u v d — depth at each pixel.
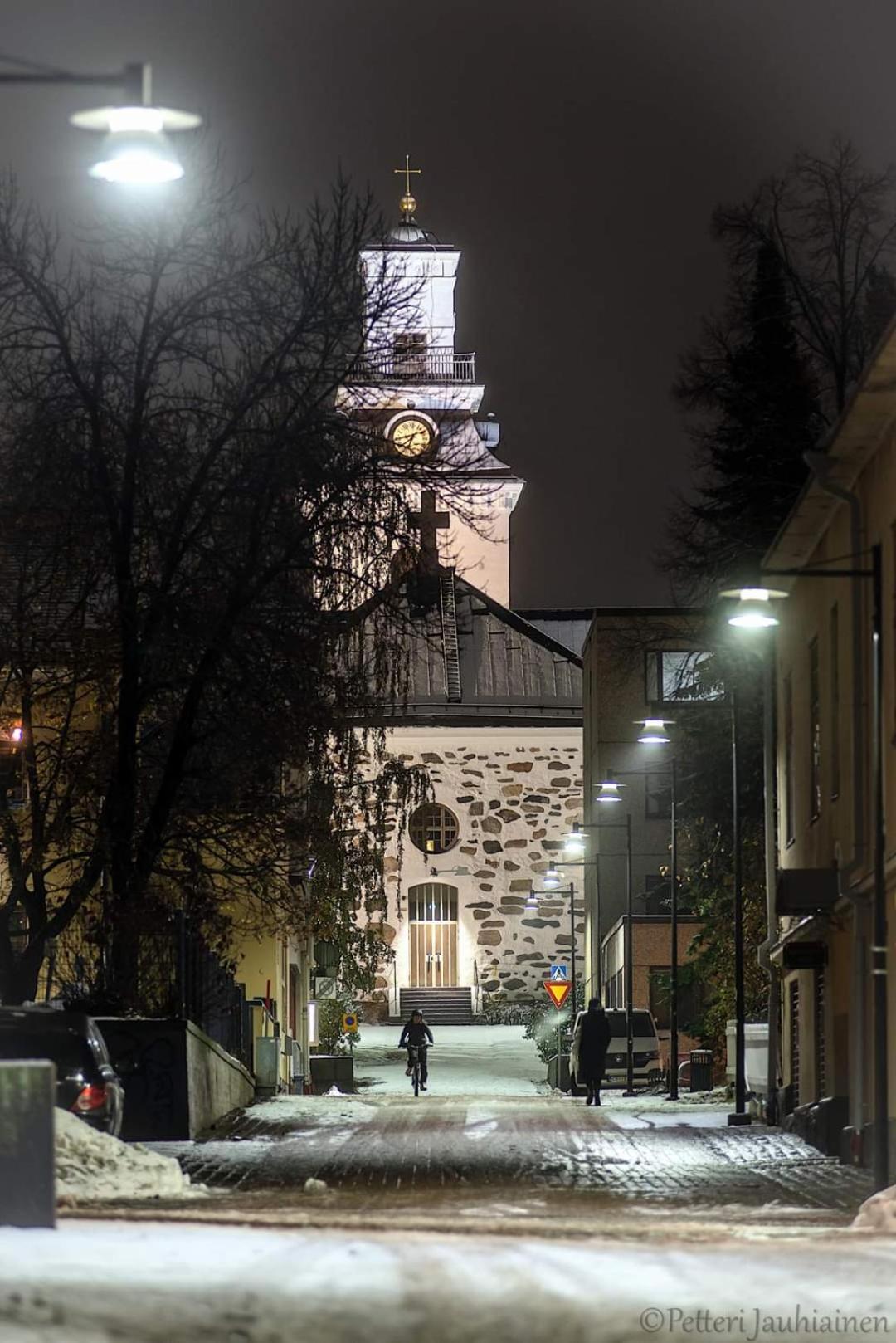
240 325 36.84
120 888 37.41
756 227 54.81
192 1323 10.12
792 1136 35.47
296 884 41.38
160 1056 33.84
